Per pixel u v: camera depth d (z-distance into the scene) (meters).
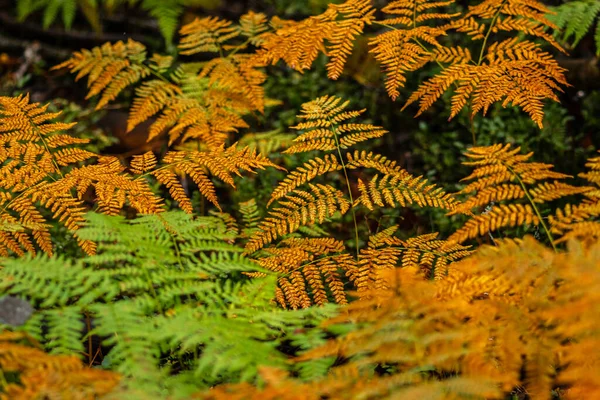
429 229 4.54
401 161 5.32
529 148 5.07
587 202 2.74
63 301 2.27
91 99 6.11
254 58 4.06
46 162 3.41
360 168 5.12
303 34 3.96
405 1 3.90
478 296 2.94
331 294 3.72
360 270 3.14
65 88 6.29
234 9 6.84
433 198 3.26
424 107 3.63
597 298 1.92
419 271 3.12
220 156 3.46
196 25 4.57
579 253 2.17
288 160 5.08
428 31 3.76
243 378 2.04
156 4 4.55
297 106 5.80
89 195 4.70
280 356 2.34
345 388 2.04
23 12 5.05
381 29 6.12
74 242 4.25
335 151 5.24
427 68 5.86
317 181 5.00
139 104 4.36
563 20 4.61
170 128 5.32
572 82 5.54
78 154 3.50
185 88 4.50
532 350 2.23
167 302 2.74
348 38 3.86
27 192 3.32
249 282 2.69
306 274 3.14
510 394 2.76
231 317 2.51
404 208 4.65
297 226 3.24
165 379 2.34
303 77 6.04
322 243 3.30
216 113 4.38
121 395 1.89
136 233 2.63
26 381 2.01
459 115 5.41
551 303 2.28
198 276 2.53
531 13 3.75
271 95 5.92
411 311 2.15
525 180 2.82
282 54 3.97
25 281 2.29
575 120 5.43
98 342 3.33
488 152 2.89
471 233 2.74
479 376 2.01
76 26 6.80
